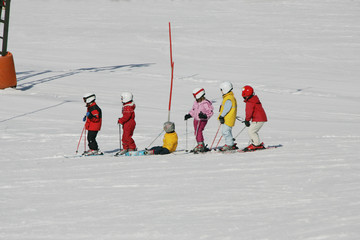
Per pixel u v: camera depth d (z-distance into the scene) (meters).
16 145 46.84
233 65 142.62
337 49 171.62
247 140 48.47
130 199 24.61
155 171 31.77
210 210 21.72
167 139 40.41
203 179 28.55
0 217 22.08
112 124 60.78
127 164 34.94
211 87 103.19
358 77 122.38
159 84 105.62
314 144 40.78
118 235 18.86
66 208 23.41
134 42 192.12
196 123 39.78
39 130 55.56
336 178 26.80
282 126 60.94
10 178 31.52
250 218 20.08
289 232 17.92
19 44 185.62
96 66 137.75
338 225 18.38
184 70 130.62
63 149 44.88
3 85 91.00
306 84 109.94
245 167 31.45
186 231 18.86
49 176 31.89
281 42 187.38
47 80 107.38
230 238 17.73
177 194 25.14
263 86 105.06
